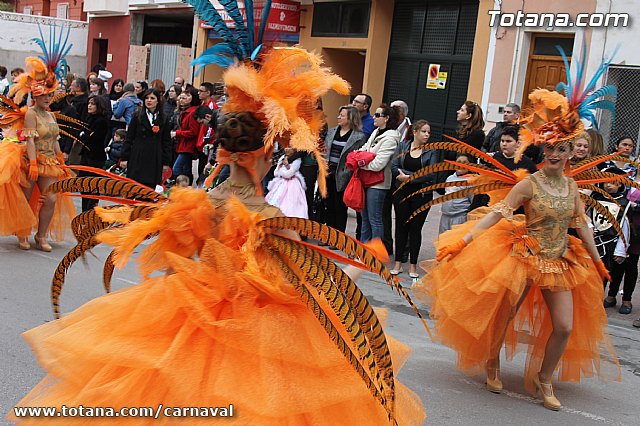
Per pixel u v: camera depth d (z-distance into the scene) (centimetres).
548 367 561
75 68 3091
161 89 1568
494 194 598
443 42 1695
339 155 1054
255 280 278
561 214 545
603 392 616
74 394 273
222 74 306
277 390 262
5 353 555
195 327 275
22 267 829
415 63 1758
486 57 1529
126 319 280
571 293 555
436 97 1709
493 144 1034
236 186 300
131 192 312
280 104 286
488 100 1527
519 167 807
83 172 1145
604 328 600
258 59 303
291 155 1038
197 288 279
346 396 276
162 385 268
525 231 551
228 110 301
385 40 1814
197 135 1334
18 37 3025
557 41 1433
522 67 1474
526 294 573
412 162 957
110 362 267
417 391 564
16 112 878
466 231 586
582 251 564
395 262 978
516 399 572
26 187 891
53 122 904
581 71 563
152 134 1143
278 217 281
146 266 300
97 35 2944
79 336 277
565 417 543
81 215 330
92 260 888
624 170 859
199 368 266
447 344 577
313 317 290
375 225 990
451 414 524
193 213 290
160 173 1152
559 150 543
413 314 812
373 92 1830
